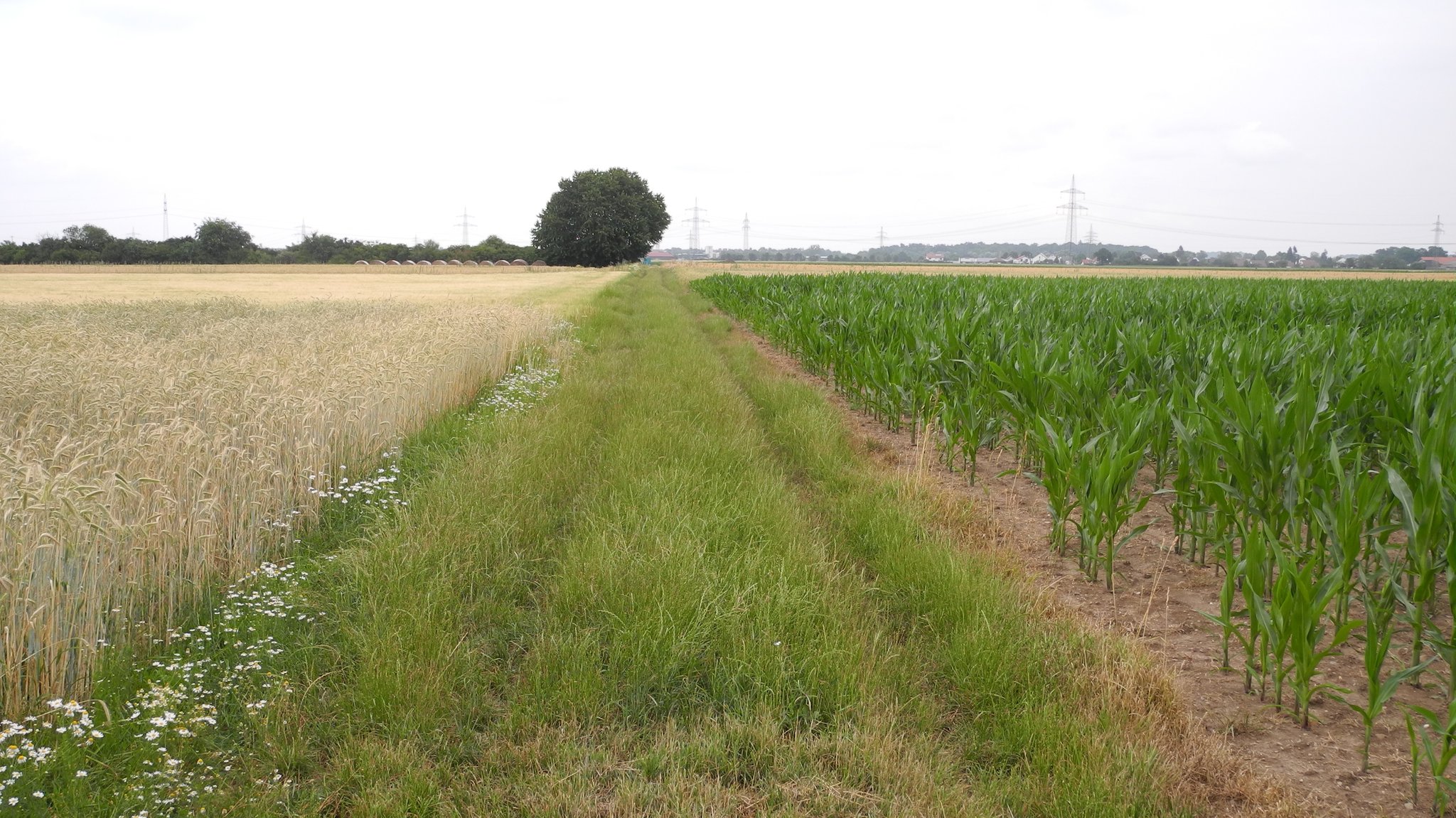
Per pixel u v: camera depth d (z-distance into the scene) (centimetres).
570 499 785
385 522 662
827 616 508
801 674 453
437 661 454
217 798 354
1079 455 655
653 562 570
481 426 1026
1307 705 428
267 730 399
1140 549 694
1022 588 572
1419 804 366
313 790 370
